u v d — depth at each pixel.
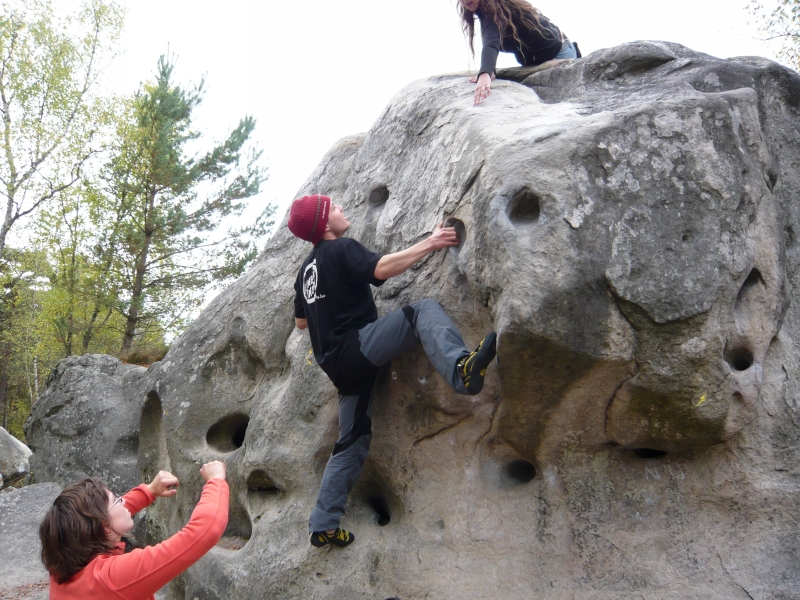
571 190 2.68
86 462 6.18
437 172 3.46
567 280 2.59
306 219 3.26
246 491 3.99
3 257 16.86
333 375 3.14
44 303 16.45
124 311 14.31
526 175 2.74
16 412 23.03
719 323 2.65
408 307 3.04
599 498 3.05
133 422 6.15
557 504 3.09
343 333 3.10
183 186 14.63
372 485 3.58
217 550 3.93
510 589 3.00
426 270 3.31
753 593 2.71
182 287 14.98
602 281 2.61
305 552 3.43
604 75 3.73
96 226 14.80
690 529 2.92
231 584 3.62
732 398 2.75
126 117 16.02
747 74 3.32
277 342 4.27
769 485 2.87
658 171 2.70
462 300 3.13
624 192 2.68
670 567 2.86
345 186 4.45
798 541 2.78
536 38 4.09
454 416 3.25
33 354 18.50
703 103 2.78
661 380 2.69
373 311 3.23
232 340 4.52
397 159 3.96
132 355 10.23
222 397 4.51
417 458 3.35
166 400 4.66
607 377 2.75
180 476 4.43
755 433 2.94
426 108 3.89
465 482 3.25
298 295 3.47
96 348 17.73
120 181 14.38
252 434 3.97
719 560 2.82
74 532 1.96
